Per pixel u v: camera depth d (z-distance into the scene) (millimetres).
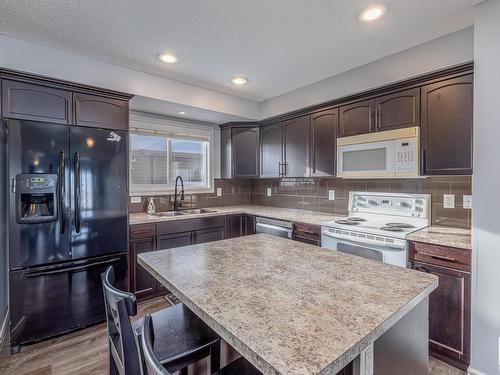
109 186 2467
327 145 2969
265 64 2535
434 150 2129
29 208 2143
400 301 960
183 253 1574
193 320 1315
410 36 2051
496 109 1637
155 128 3480
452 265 1844
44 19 1827
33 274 2107
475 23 1706
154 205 3445
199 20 1851
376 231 2244
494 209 1648
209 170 4035
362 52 2309
